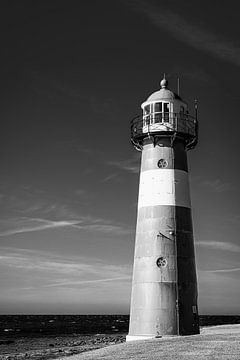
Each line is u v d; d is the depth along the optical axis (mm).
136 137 36750
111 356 27719
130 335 33875
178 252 34125
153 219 34656
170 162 35656
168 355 25875
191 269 34500
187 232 34938
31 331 113375
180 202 35156
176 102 36438
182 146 36625
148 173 35781
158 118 36062
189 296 33812
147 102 36688
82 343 66562
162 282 33469
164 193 35031
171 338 32156
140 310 33625
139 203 36000
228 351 26531
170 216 34625
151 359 25078
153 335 32719
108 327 140625
